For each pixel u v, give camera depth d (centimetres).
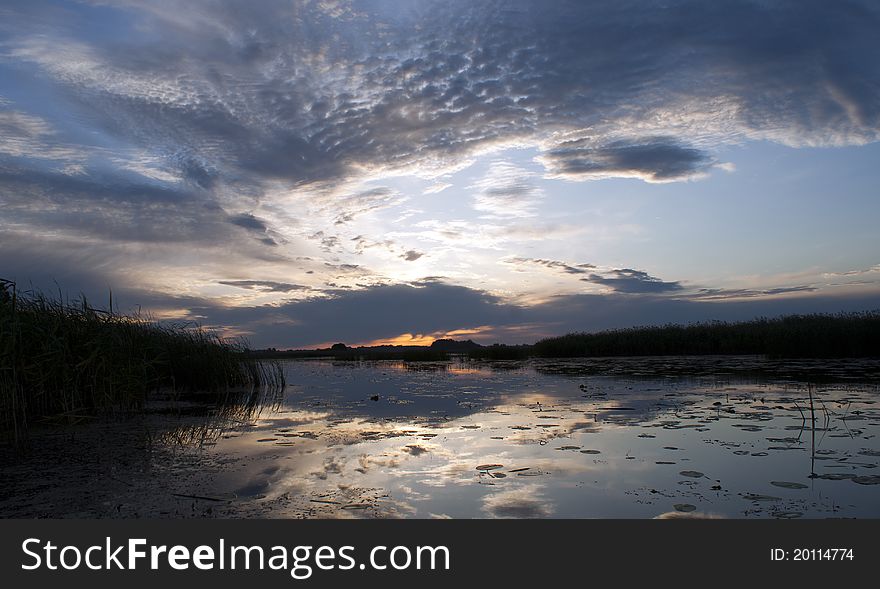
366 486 583
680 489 557
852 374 1669
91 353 1046
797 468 626
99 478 622
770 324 2905
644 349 3231
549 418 993
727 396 1225
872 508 498
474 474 623
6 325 871
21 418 934
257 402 1311
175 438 845
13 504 538
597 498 535
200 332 1642
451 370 2408
